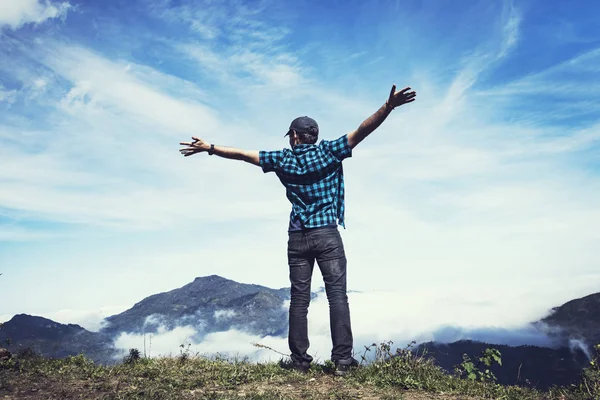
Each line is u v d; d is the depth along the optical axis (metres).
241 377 4.83
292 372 5.06
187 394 4.12
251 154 5.40
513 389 4.52
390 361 5.15
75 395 4.00
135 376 4.78
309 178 5.21
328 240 5.13
